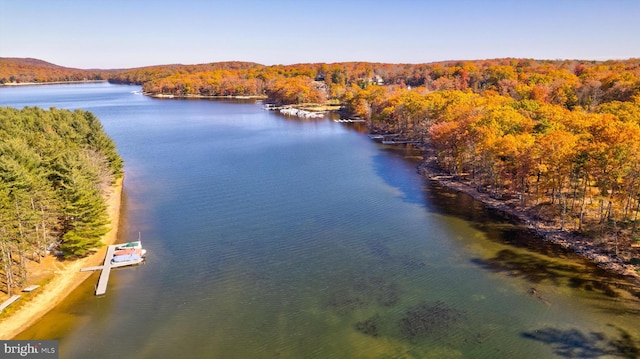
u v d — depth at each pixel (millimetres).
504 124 112500
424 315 57688
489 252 75188
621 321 55062
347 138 190125
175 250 77500
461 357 49562
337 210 96875
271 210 97188
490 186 109438
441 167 131125
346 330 54906
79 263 71562
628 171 72062
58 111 149875
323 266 71562
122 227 87562
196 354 50812
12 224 61812
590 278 65312
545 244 77312
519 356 49406
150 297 62750
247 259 74188
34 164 78438
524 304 59469
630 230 74875
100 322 56844
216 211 96812
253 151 161125
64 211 72000
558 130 95312
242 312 59094
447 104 165625
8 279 60094
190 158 149500
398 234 83688
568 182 90875
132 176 125688
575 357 48938
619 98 159875
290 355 50406
